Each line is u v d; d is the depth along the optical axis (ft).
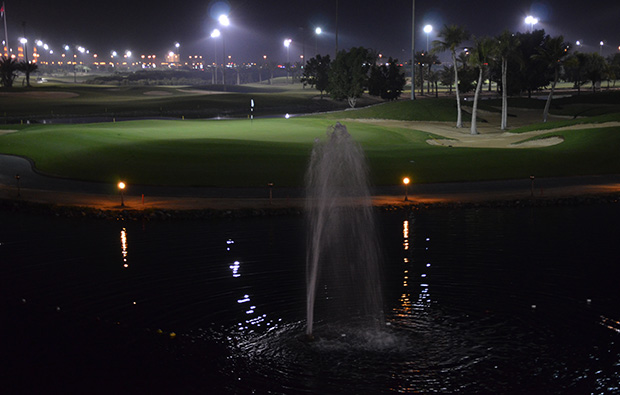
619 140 148.56
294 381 35.06
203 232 71.87
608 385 34.32
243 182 105.70
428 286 51.49
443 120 273.33
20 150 138.10
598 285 51.52
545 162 127.65
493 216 81.76
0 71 419.95
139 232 71.77
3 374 35.73
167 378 35.32
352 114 290.15
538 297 48.62
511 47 229.04
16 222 77.30
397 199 92.07
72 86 472.85
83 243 66.28
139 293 49.60
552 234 70.59
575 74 447.83
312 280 53.01
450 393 33.73
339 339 40.73
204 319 44.19
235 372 36.06
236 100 372.79
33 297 48.70
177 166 116.57
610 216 81.66
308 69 409.69
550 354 38.34
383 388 34.24
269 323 43.52
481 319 44.14
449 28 242.58
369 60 338.34
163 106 330.54
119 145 138.72
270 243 66.44
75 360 37.55
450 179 112.16
